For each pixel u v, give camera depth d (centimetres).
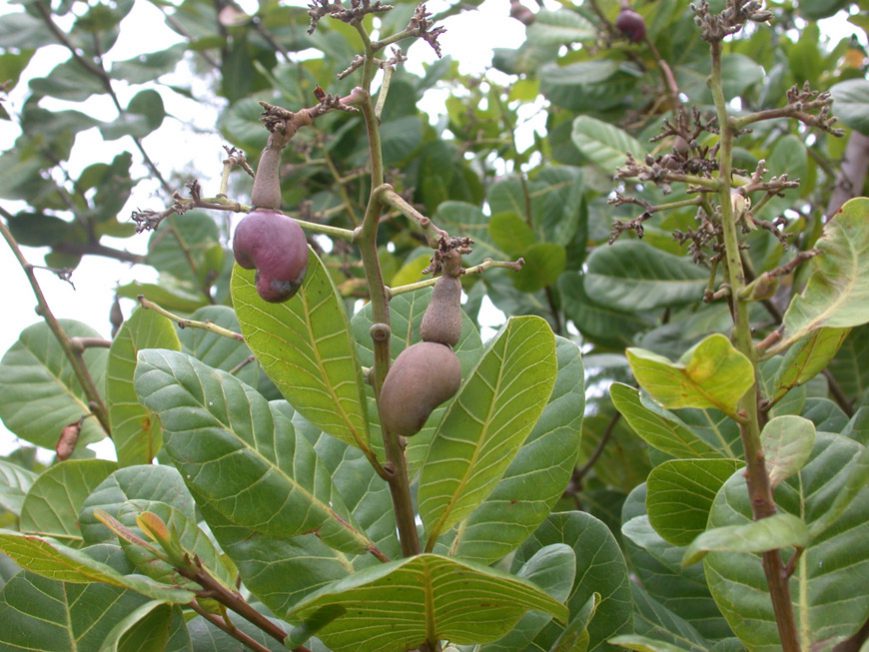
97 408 276
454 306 158
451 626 167
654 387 142
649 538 206
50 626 180
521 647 186
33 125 414
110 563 183
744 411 145
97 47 423
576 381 192
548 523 199
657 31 398
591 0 397
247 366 262
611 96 418
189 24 491
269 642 200
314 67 466
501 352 168
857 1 381
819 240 163
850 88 297
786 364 165
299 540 179
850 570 171
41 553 163
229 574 194
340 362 173
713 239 173
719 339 133
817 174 427
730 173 157
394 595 156
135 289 389
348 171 431
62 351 294
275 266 156
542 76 412
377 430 198
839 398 321
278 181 160
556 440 189
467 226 400
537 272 364
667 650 141
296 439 178
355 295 400
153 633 176
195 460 168
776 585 148
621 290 344
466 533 187
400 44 436
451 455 172
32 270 269
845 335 164
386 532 195
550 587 176
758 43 439
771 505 146
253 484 170
